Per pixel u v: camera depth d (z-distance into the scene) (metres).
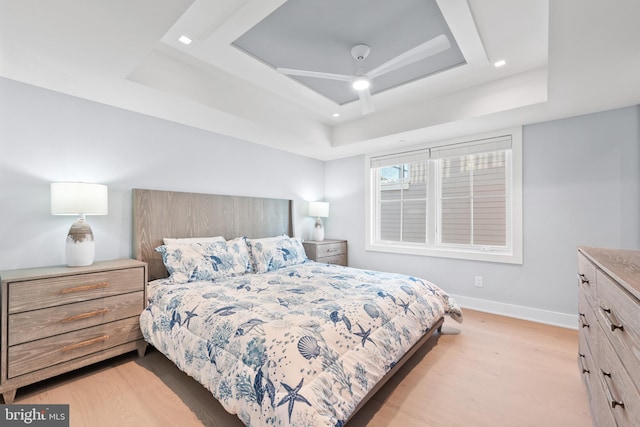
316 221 4.29
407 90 2.83
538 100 2.40
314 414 1.10
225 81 2.62
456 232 3.49
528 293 2.96
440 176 3.62
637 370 0.84
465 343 2.44
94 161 2.40
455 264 3.43
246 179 3.57
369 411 1.60
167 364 2.09
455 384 1.86
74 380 1.88
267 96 2.99
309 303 1.87
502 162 3.17
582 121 2.66
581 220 2.67
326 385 1.24
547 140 2.83
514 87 2.51
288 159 4.13
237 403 1.29
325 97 3.00
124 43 1.64
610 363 1.10
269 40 2.06
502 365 2.08
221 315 1.66
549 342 2.45
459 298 3.39
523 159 2.96
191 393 1.75
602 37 1.54
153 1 1.34
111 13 1.40
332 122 3.75
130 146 2.60
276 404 1.15
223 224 3.25
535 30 1.90
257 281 2.47
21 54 1.73
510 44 2.06
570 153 2.72
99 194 2.12
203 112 2.62
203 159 3.13
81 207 2.03
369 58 2.30
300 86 2.75
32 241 2.11
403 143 3.67
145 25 1.49
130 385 1.83
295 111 3.33
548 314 2.84
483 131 3.17
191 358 1.63
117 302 2.06
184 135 2.97
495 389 1.80
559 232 2.78
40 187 2.14
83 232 2.08
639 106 2.43
